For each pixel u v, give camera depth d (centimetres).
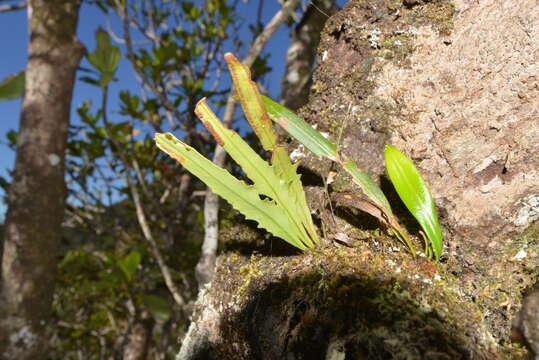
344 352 24
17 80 42
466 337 24
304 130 30
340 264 28
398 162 29
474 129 31
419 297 26
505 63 30
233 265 34
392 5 35
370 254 29
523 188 29
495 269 29
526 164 30
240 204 29
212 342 33
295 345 27
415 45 34
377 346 23
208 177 28
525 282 28
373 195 29
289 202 29
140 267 78
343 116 35
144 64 69
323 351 25
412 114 33
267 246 33
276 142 28
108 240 98
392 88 34
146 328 87
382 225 31
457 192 31
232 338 31
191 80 73
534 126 29
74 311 105
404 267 28
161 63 69
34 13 43
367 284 26
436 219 28
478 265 29
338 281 27
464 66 32
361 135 34
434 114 32
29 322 41
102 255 87
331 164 34
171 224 75
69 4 43
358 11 37
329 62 38
